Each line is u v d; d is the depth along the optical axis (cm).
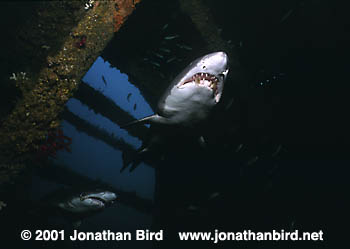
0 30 239
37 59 250
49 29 251
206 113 288
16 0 241
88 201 322
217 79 274
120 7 269
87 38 260
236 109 470
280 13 371
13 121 247
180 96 279
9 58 243
